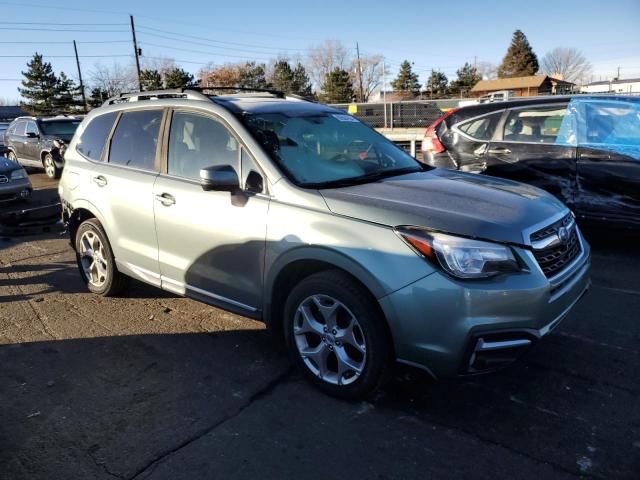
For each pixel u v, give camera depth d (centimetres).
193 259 390
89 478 261
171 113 420
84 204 482
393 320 288
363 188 341
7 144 1642
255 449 280
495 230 288
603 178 580
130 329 432
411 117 2119
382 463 268
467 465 265
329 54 8456
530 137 633
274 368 366
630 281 511
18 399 332
